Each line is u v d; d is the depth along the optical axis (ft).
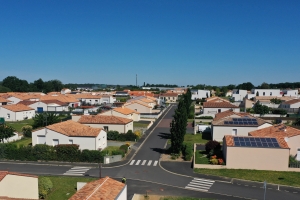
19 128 227.40
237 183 112.06
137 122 256.73
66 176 118.21
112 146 168.45
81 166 132.36
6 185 78.54
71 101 372.99
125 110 241.35
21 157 140.26
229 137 136.87
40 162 137.69
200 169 128.47
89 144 149.28
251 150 127.13
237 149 128.06
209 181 114.21
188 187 107.86
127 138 183.83
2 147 140.97
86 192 70.64
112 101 438.40
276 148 125.39
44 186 96.94
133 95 526.57
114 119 194.18
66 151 138.51
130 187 107.45
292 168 124.88
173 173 123.44
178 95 522.06
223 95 576.20
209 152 150.41
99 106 360.69
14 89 611.88
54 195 98.43
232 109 243.19
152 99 391.24
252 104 344.28
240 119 185.88
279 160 125.49
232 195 100.73
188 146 152.35
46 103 325.83
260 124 177.06
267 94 444.96
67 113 299.38
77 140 150.00
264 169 126.72
